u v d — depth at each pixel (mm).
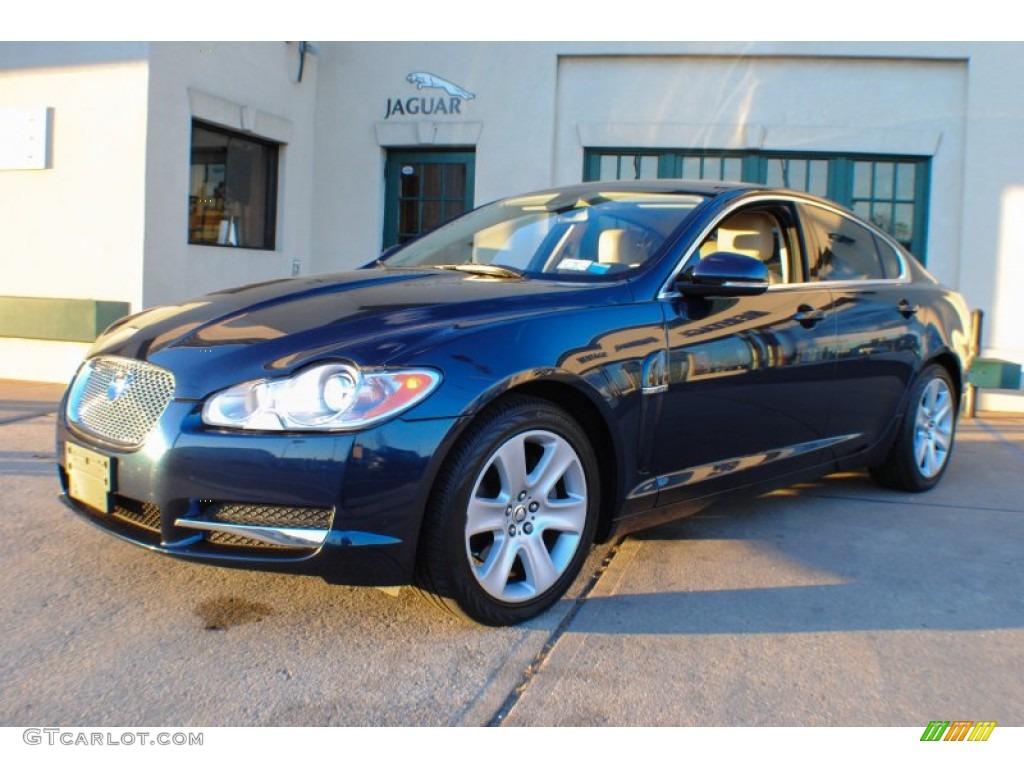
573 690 2607
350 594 3225
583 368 3051
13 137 7516
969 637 3039
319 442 2598
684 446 3473
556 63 8742
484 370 2789
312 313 3027
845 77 8375
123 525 2902
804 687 2668
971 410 7809
